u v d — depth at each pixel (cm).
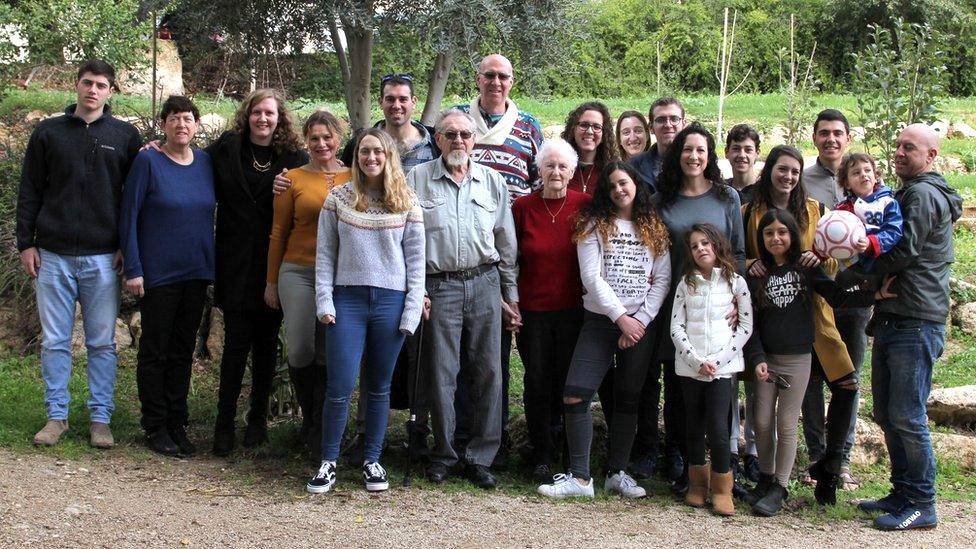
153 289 565
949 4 2248
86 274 564
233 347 580
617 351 547
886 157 848
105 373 575
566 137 602
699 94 2234
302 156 581
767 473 540
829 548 472
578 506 521
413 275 518
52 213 559
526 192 591
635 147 626
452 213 536
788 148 543
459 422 585
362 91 860
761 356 525
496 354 547
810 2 2495
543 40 800
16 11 1138
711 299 518
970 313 832
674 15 2414
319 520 475
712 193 544
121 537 437
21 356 714
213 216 579
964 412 686
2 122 981
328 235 518
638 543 466
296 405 651
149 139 790
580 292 552
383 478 525
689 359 516
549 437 569
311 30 805
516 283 559
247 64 839
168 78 1248
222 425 582
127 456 561
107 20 1150
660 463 604
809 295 523
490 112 593
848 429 542
